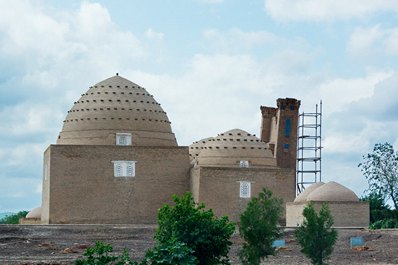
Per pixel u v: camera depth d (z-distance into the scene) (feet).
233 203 209.15
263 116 285.84
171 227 94.38
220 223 96.68
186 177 216.13
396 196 254.68
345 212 190.80
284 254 133.80
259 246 101.65
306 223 110.22
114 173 210.18
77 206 206.59
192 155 245.65
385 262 123.44
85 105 221.87
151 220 210.59
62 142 218.79
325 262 120.78
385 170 255.29
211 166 215.92
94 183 208.44
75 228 180.55
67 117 224.12
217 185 208.54
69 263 116.88
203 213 95.96
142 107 222.07
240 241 152.25
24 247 145.79
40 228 178.50
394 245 145.28
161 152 214.48
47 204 209.36
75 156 208.03
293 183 215.10
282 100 273.33
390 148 256.32
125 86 226.17
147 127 219.41
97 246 83.61
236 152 224.12
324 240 107.96
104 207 208.23
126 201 209.87
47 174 212.02
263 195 103.86
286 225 205.98
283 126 272.92
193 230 94.32
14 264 115.65
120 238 164.55
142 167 212.23
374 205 240.12
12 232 172.14
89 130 216.13
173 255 86.58
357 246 143.84
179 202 96.27
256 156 224.94
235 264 114.73
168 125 225.97
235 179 210.18
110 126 215.92
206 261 95.30
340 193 193.36
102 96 222.28
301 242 109.50
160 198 212.64
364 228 182.39
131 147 212.02
